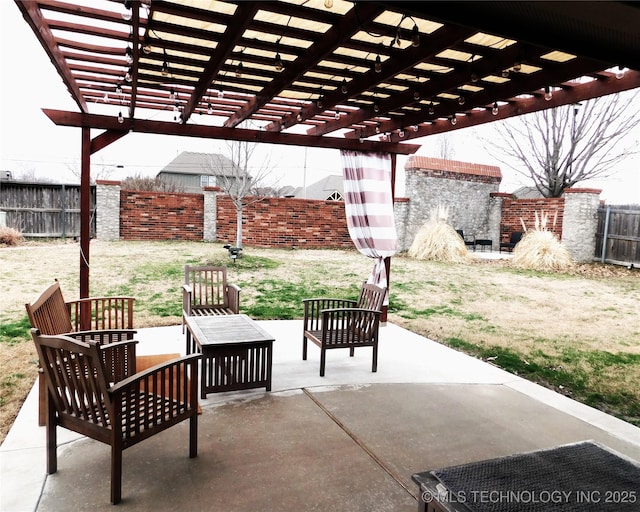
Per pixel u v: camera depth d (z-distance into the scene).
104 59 3.06
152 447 2.64
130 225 11.80
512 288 8.22
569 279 9.12
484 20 1.55
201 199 12.26
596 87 3.20
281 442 2.75
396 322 5.96
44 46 2.58
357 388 3.68
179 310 6.04
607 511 1.53
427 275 9.23
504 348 4.96
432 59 3.08
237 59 3.09
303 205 12.23
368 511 2.13
